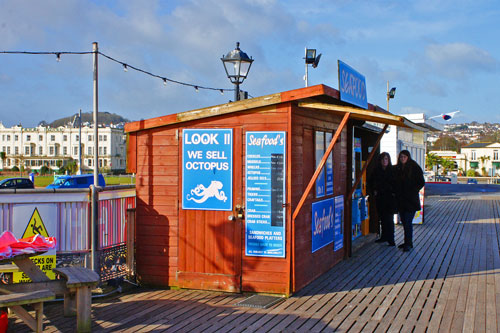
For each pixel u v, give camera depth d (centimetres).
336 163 845
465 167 11500
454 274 779
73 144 12569
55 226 646
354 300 636
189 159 687
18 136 12775
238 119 668
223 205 674
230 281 672
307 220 709
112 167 12025
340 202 868
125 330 530
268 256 659
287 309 598
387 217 1037
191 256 688
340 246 870
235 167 670
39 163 12675
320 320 558
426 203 2114
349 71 741
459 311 590
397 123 673
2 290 525
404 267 828
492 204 2059
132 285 702
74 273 557
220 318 566
